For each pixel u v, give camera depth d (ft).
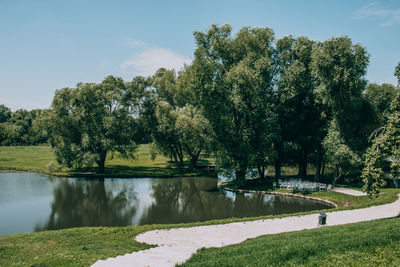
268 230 56.70
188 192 117.60
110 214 85.56
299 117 120.47
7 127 339.77
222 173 120.16
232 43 117.08
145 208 92.99
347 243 34.65
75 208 92.17
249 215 84.23
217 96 112.68
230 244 47.16
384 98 142.51
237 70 106.11
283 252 32.63
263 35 117.39
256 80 107.76
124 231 56.18
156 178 148.36
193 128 130.41
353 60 99.76
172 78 168.04
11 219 80.33
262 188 116.67
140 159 225.35
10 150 259.60
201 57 111.55
